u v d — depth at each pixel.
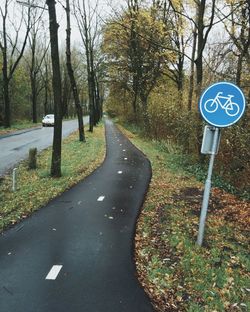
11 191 11.21
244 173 11.48
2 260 6.15
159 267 5.91
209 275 5.66
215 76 15.70
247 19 13.89
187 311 4.71
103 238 7.18
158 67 31.89
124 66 38.41
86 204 9.64
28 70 59.84
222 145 12.04
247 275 5.81
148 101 31.59
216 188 11.76
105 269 5.83
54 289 5.20
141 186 11.92
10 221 8.16
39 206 9.40
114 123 68.75
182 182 12.62
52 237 7.22
